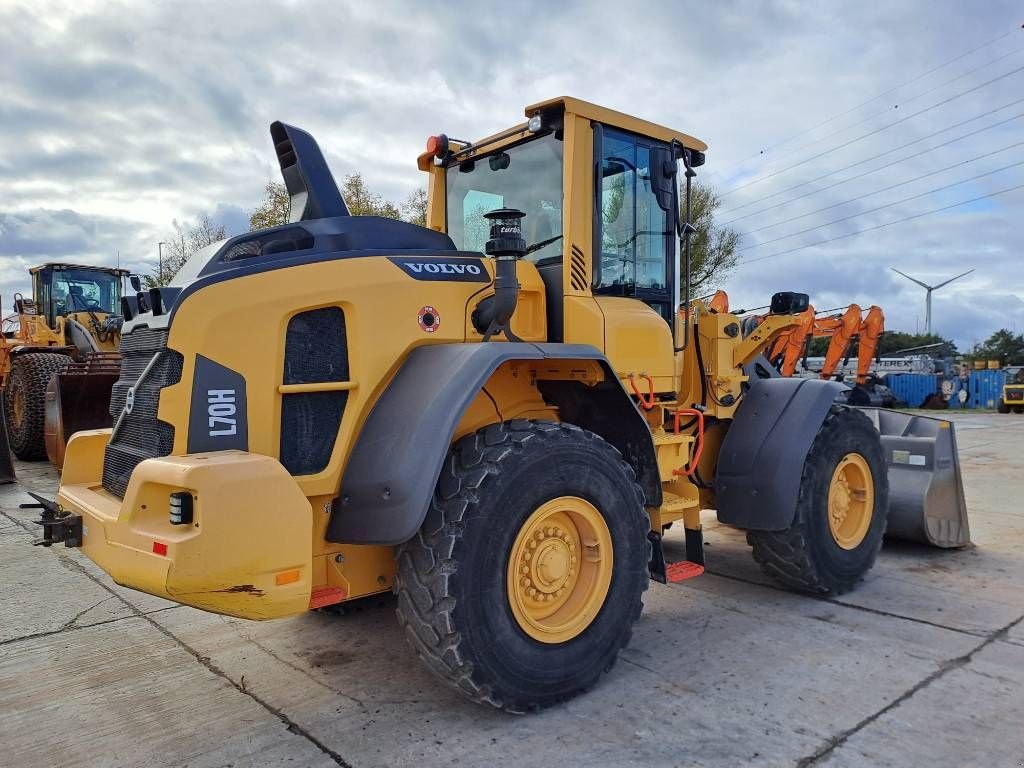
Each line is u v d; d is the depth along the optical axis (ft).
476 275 10.59
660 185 11.82
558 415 11.71
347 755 8.46
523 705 9.16
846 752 8.34
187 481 7.43
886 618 12.69
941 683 10.07
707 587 14.46
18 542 18.19
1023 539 18.15
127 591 14.51
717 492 13.42
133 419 9.59
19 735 9.07
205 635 12.23
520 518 9.04
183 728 9.18
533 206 12.01
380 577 9.75
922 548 17.34
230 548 7.55
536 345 9.65
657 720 9.11
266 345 8.84
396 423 8.95
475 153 13.05
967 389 77.25
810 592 14.03
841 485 14.19
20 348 35.53
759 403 13.70
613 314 11.53
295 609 8.08
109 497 9.80
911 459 16.90
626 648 11.39
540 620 9.60
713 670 10.57
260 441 8.80
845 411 14.21
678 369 13.38
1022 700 9.55
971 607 13.24
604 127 11.91
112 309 42.04
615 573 10.03
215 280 8.70
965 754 8.29
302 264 9.20
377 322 9.47
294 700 9.89
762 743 8.54
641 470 11.26
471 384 8.80
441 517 8.74
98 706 9.80
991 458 32.45
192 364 8.50
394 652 11.44
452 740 8.73
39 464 31.35
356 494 8.85
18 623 12.83
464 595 8.59
